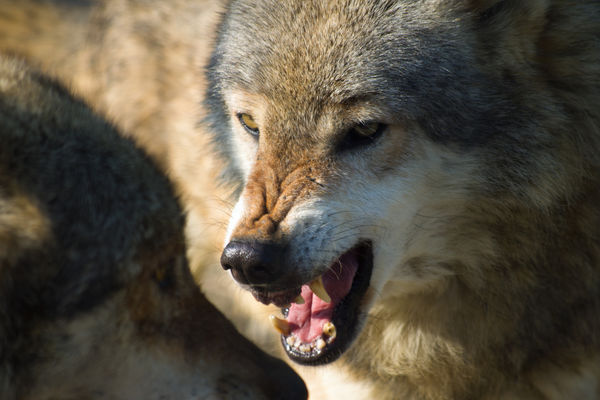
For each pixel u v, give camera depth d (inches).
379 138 267.9
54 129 267.3
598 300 294.8
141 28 428.1
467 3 275.7
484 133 271.4
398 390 319.3
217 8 359.6
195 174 394.9
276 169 269.6
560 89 278.1
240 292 378.9
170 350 286.4
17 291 257.1
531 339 295.7
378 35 268.7
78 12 488.4
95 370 276.1
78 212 262.1
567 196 279.7
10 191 252.5
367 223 268.2
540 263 287.7
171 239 282.7
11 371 260.2
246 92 280.7
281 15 277.7
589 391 304.5
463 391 309.4
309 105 266.8
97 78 453.1
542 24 274.1
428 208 279.6
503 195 278.4
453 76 269.4
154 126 419.5
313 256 259.3
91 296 266.2
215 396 289.3
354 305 279.7
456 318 299.9
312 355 274.4
